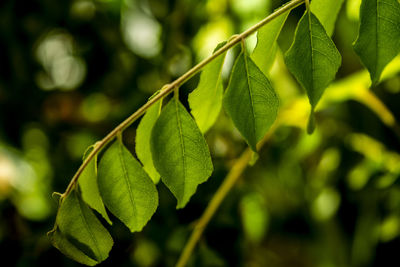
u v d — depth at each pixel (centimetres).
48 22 63
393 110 58
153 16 61
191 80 55
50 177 63
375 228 56
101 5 63
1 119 64
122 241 51
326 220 59
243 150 58
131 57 64
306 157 64
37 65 66
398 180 48
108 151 29
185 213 51
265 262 68
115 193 29
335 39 54
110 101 67
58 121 67
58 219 29
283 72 56
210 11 57
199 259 47
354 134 57
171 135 28
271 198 64
